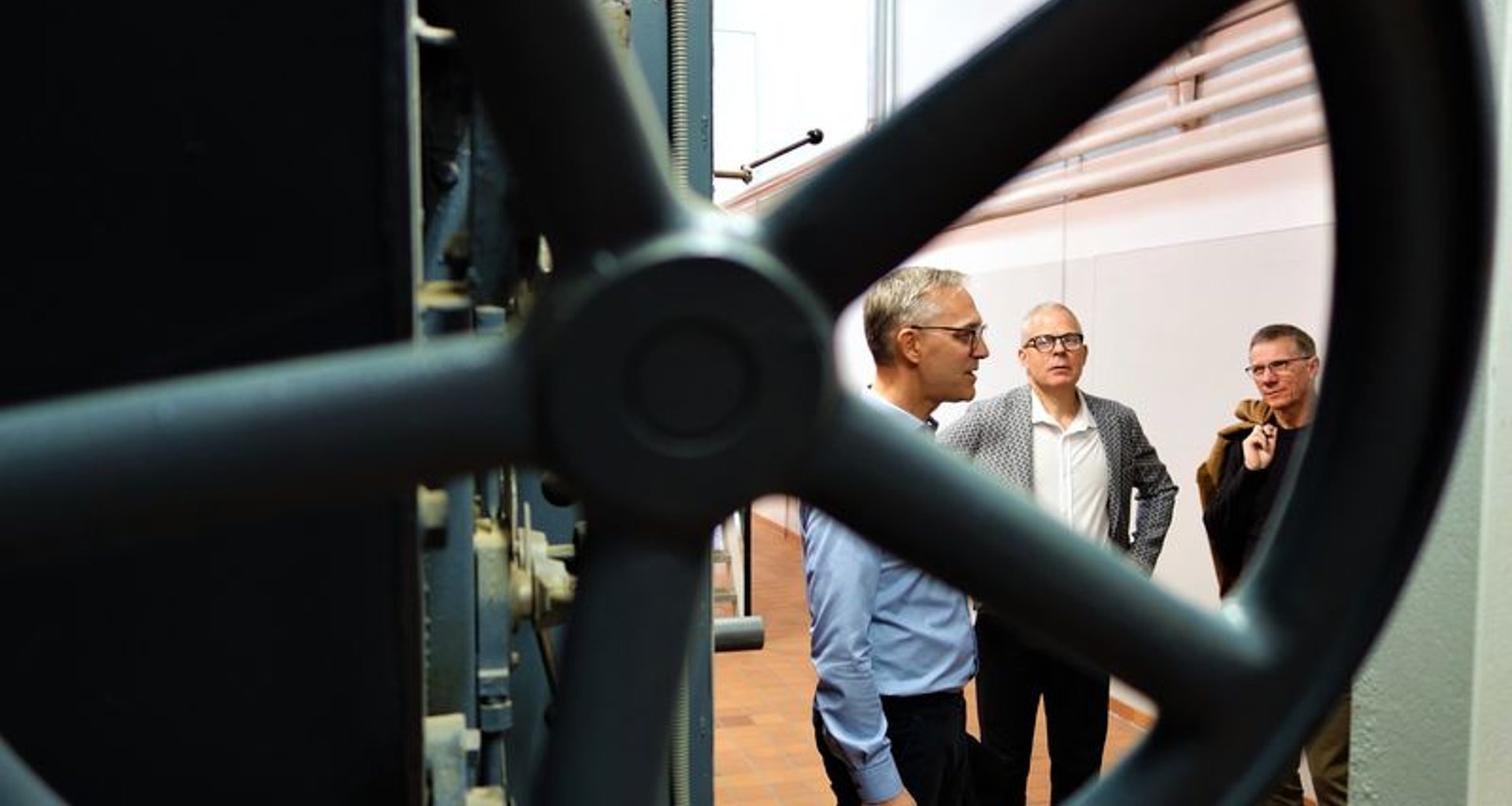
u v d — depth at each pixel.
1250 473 2.47
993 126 0.37
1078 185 3.98
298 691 0.40
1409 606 1.27
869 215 0.36
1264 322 3.22
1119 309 3.90
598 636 0.34
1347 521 0.43
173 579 0.39
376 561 0.39
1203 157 3.33
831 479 0.36
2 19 0.35
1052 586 0.39
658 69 1.21
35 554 0.31
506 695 0.73
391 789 0.42
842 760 1.64
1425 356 0.42
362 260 0.37
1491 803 1.22
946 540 0.38
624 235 0.33
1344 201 0.43
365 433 0.32
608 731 0.35
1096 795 0.43
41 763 0.39
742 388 0.33
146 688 0.39
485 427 0.32
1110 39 0.37
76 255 0.36
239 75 0.36
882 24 5.30
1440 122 0.39
